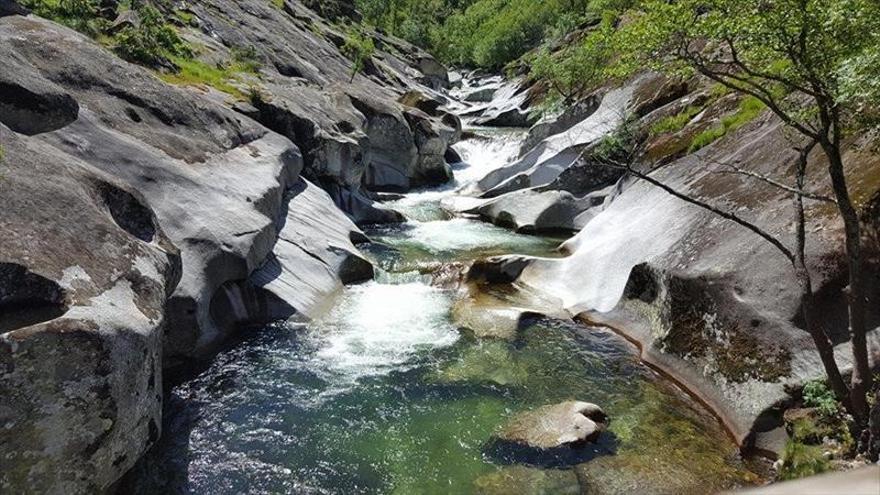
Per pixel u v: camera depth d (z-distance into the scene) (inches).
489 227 1090.1
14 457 291.0
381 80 2476.6
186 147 708.7
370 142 1295.5
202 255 560.4
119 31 1143.6
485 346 613.6
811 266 470.3
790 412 424.5
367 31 3444.9
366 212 1093.1
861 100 340.8
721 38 352.2
